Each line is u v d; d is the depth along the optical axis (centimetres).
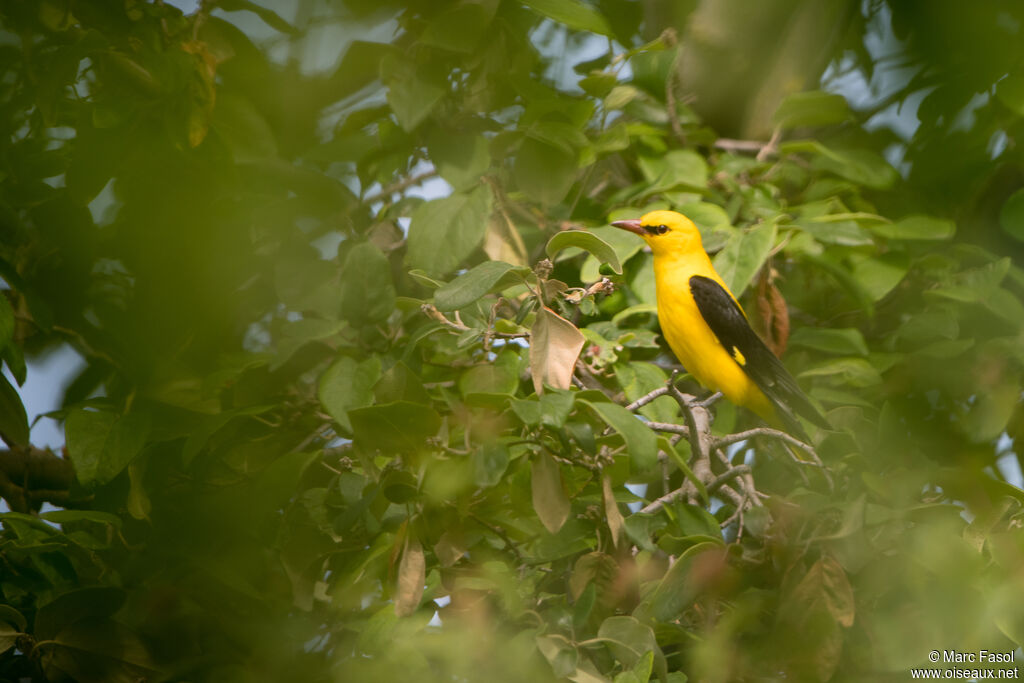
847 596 644
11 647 687
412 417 621
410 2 712
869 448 823
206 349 782
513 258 896
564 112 928
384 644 654
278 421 836
